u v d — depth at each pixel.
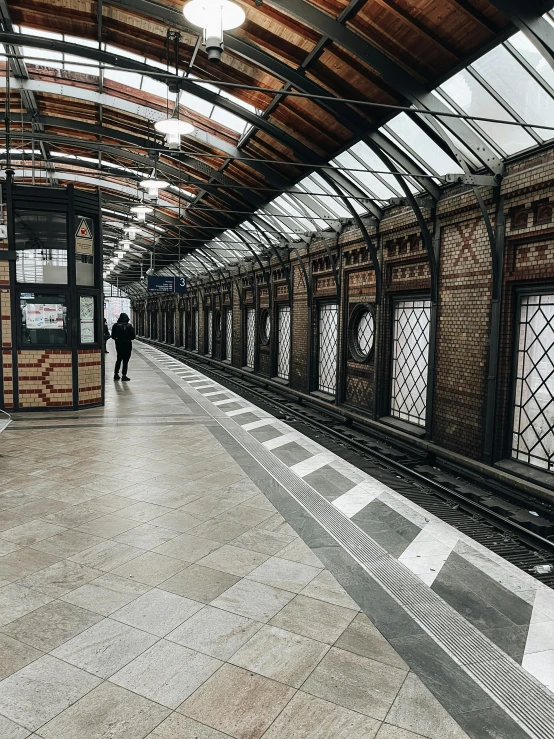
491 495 7.43
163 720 2.68
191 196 17.50
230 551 4.69
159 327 47.84
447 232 8.97
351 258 12.73
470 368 8.44
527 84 6.20
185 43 8.72
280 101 9.35
